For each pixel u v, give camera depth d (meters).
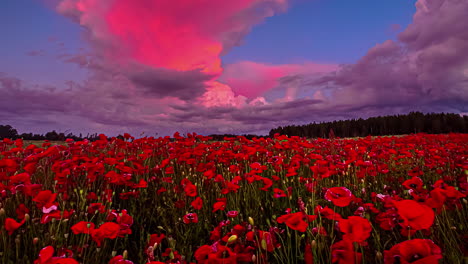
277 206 3.60
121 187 4.43
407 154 5.08
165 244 2.82
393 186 3.99
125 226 2.19
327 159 4.44
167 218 3.43
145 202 4.04
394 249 1.14
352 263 1.34
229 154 4.77
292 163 4.11
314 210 2.46
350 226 1.35
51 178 4.07
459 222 2.58
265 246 1.65
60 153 4.63
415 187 2.32
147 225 3.35
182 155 4.83
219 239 2.04
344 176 4.11
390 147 5.71
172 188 4.18
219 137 8.38
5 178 2.93
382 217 2.09
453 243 2.01
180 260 1.90
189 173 4.86
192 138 7.15
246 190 4.01
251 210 3.32
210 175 3.68
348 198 1.74
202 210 3.46
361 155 4.96
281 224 3.04
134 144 6.46
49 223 2.57
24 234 2.49
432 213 1.16
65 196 3.00
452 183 3.82
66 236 2.33
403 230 1.43
